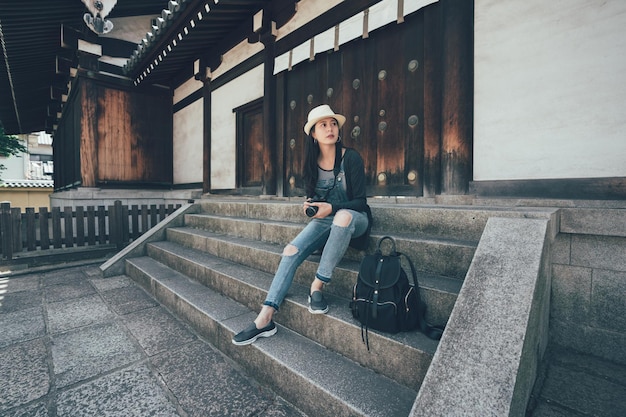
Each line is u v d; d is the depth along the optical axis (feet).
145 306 10.93
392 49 12.57
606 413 4.75
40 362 7.29
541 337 5.94
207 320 8.27
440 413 3.54
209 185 23.35
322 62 15.16
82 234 18.28
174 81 27.37
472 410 3.47
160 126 27.53
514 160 9.20
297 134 16.51
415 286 5.79
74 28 21.71
